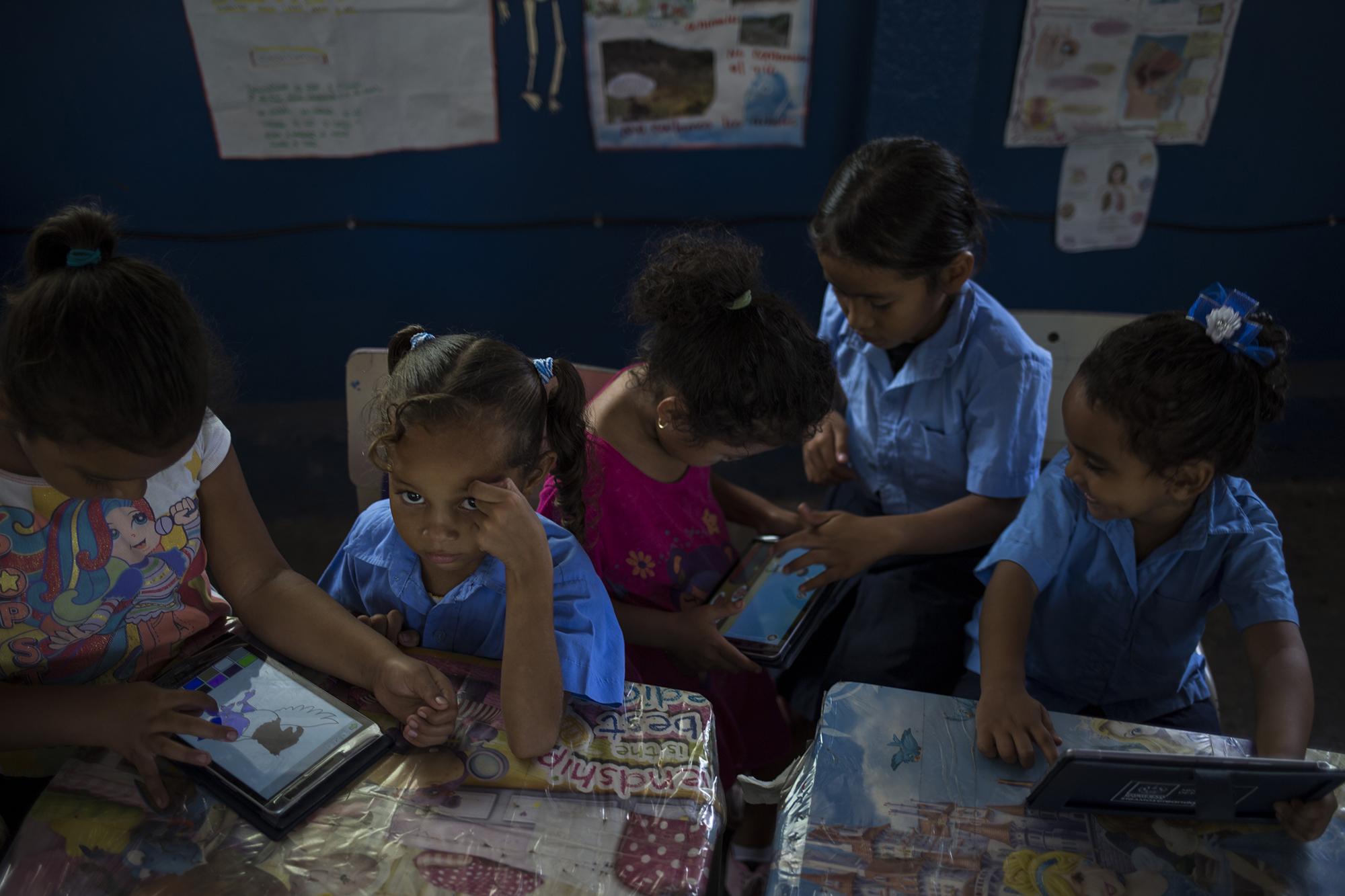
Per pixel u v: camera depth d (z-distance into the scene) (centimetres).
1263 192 295
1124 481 121
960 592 167
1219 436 116
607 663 110
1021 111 275
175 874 87
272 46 251
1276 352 117
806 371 132
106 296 84
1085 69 271
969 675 149
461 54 257
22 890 85
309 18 248
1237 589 130
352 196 275
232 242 278
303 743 98
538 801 95
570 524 132
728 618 148
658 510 151
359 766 97
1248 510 132
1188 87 276
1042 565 135
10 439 98
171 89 256
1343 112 285
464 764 98
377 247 283
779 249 292
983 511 166
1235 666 232
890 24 254
